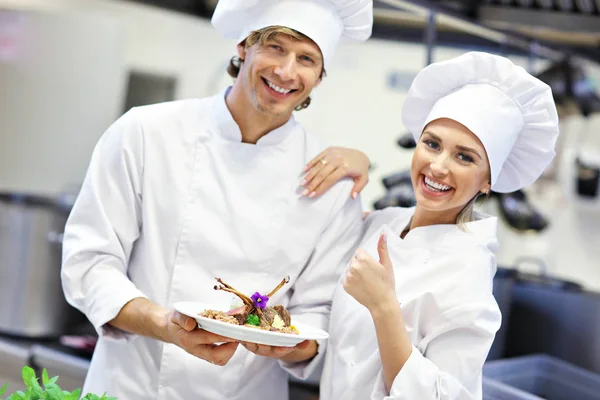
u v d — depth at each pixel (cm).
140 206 187
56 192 392
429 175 164
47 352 241
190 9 452
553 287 308
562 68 316
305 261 190
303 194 188
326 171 188
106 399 137
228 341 156
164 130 187
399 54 494
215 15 189
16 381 246
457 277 161
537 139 172
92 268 181
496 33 288
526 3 285
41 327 291
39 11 383
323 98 507
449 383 153
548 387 274
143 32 476
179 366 180
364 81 502
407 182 256
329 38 181
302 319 183
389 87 497
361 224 196
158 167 185
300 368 183
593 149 486
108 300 174
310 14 176
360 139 507
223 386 182
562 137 480
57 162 391
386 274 152
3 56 384
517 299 313
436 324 159
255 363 186
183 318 154
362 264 151
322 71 184
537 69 450
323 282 189
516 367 269
